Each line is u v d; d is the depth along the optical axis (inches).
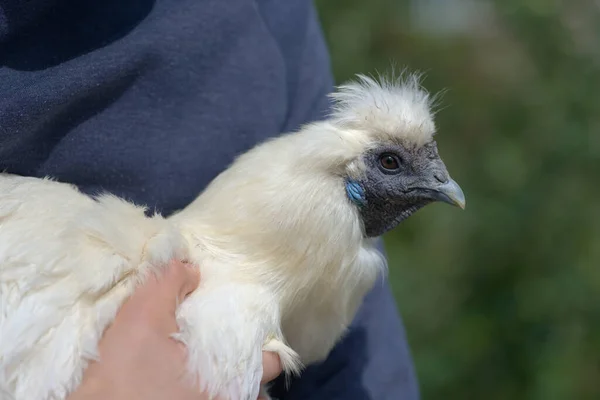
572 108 43.6
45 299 19.2
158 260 20.1
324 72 24.6
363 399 22.7
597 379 39.9
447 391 40.5
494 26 51.1
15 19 20.5
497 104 47.6
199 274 20.5
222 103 22.7
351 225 21.2
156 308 19.5
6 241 19.5
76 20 21.2
